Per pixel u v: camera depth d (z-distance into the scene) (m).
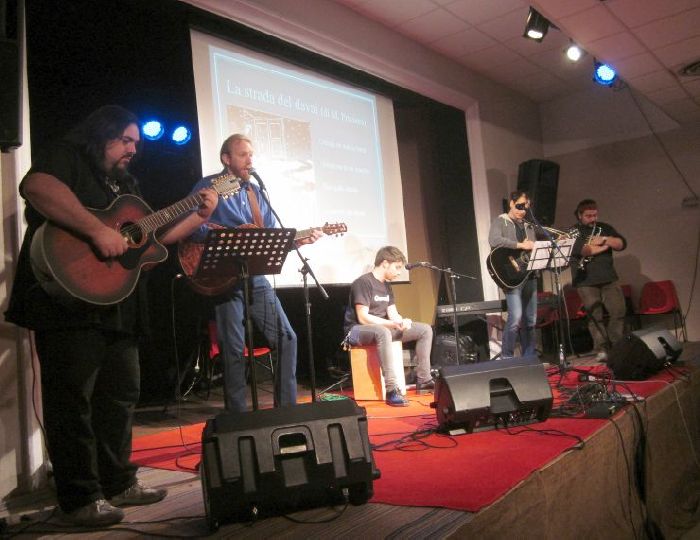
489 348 6.27
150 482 2.38
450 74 6.23
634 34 4.52
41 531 1.86
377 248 5.40
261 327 2.87
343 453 1.91
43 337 1.87
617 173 7.33
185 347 5.16
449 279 6.66
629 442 3.04
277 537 1.72
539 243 4.53
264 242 2.42
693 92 5.83
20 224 2.42
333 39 4.84
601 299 5.79
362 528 1.74
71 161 1.92
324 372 5.70
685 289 6.91
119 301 1.92
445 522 1.75
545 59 6.43
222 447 1.81
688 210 6.91
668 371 4.18
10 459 2.31
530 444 2.56
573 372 4.55
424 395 4.31
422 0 5.00
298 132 4.88
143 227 2.06
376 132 5.62
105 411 2.06
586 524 2.50
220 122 4.32
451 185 6.63
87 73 4.51
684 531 3.33
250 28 4.36
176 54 4.58
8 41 2.27
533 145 7.57
